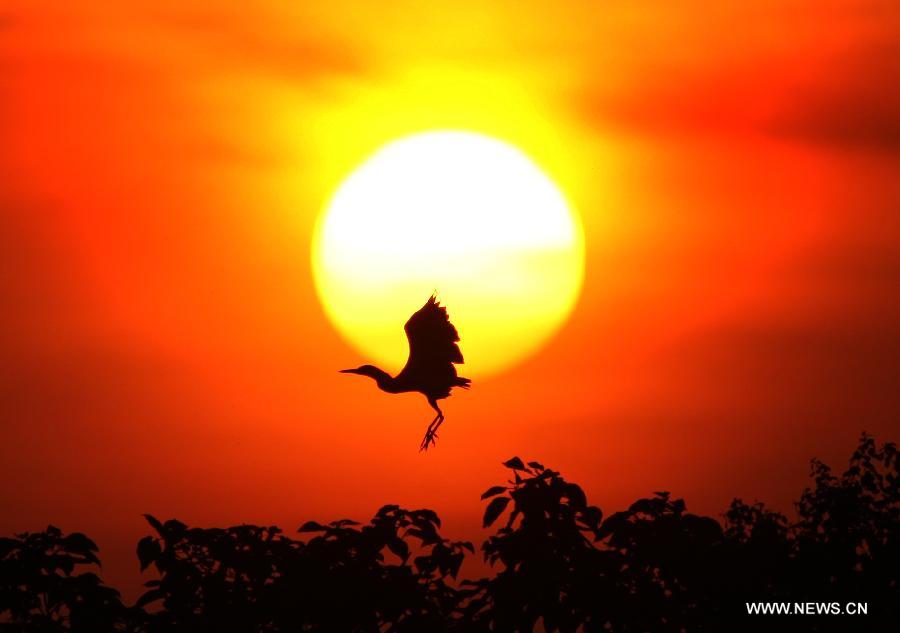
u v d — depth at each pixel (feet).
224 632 143.02
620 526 144.77
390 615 145.48
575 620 140.56
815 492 181.88
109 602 139.85
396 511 151.23
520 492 144.87
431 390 179.73
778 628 150.61
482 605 146.10
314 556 147.02
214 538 147.95
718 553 147.43
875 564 165.68
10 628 137.90
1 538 139.74
